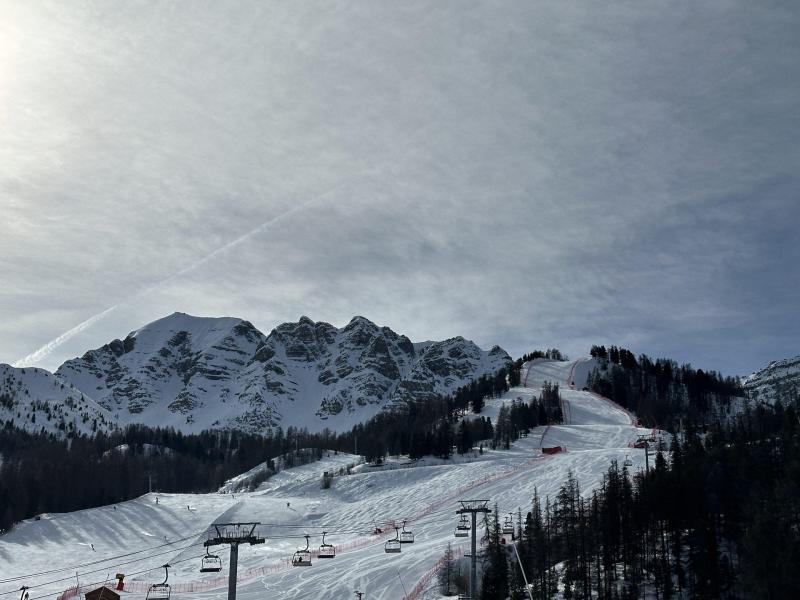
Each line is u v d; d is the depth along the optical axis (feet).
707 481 317.42
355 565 423.23
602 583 311.47
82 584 474.90
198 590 420.36
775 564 253.44
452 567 371.97
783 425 385.91
